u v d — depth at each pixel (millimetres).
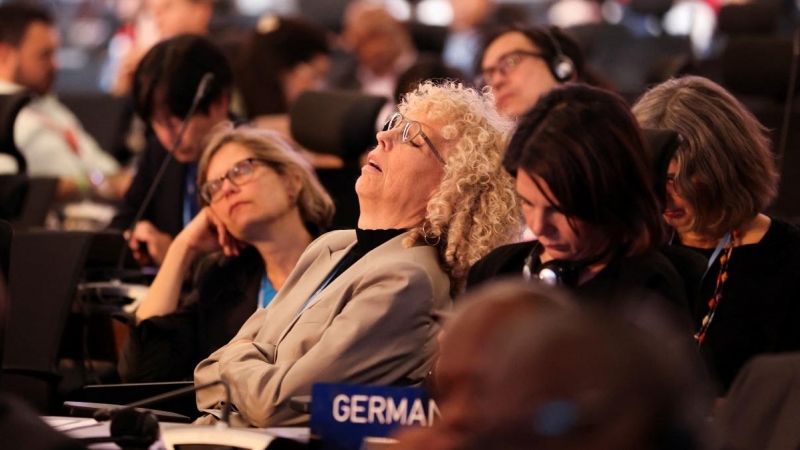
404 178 6211
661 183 5230
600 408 2875
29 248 8008
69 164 12555
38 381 7754
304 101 9492
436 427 3305
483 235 6066
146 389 6641
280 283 7555
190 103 9164
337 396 4793
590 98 4910
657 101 6012
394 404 4777
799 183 10242
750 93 11031
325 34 13016
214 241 8000
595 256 4965
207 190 7496
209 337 7598
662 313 4816
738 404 4598
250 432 5062
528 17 18203
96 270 8859
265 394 5863
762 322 5934
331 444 4770
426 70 9633
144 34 17016
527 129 4930
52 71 13062
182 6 15062
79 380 8656
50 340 7816
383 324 5859
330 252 6621
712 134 5816
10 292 7910
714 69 13250
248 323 6672
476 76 10164
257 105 12539
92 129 15094
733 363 5957
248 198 7371
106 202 12961
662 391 2891
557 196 4785
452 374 3172
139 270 9266
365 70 15906
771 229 6031
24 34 12766
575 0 20281
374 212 6336
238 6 22453
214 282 7684
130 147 15094
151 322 7641
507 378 2945
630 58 16703
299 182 7566
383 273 5949
